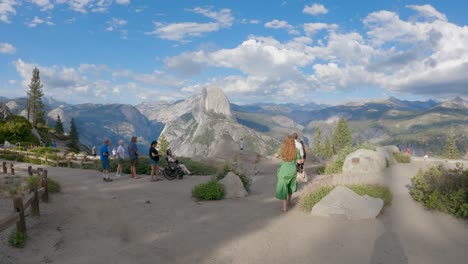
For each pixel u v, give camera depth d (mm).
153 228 7078
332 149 94812
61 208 8914
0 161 27594
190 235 6477
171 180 15539
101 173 19094
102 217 8133
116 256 5504
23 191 10312
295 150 7988
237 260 5141
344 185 8836
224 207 8969
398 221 6531
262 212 8148
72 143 90938
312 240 5762
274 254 5285
